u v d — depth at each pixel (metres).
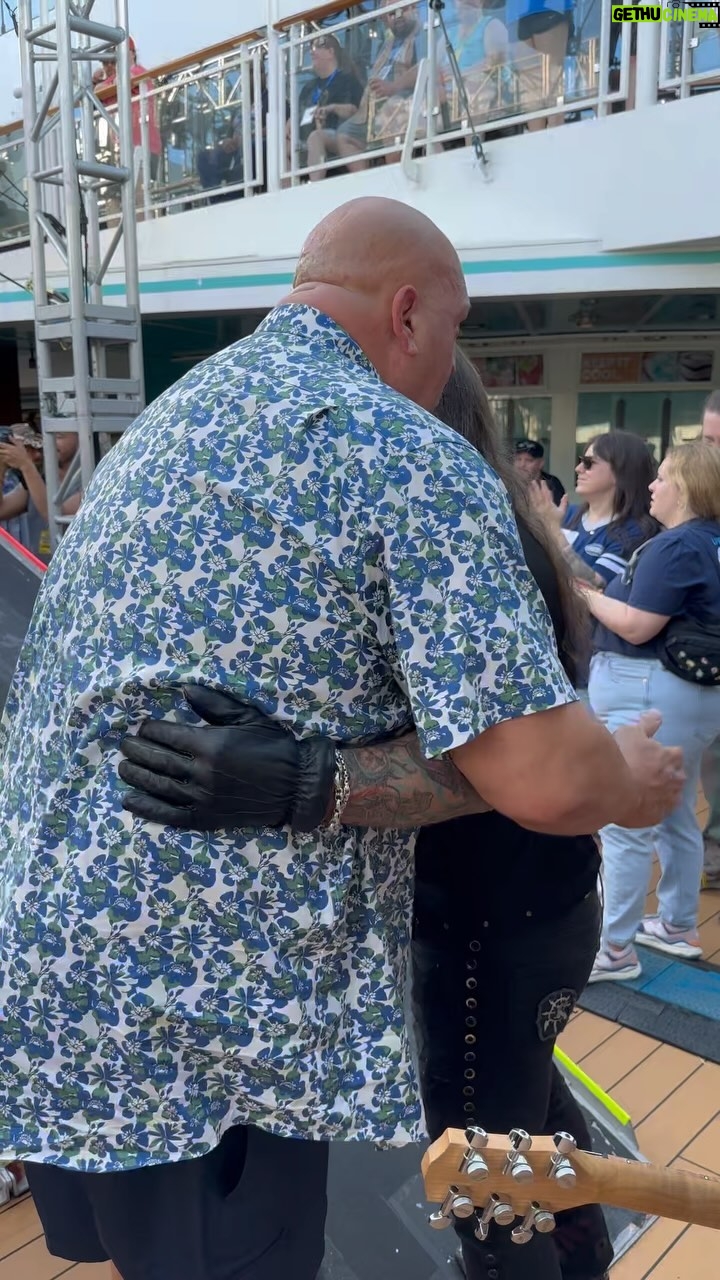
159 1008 0.88
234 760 0.85
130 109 4.39
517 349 7.69
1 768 1.10
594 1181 0.88
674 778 1.06
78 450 4.30
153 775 0.87
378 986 0.97
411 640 0.86
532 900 1.19
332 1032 0.94
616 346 7.39
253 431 0.89
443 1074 1.26
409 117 5.66
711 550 2.56
